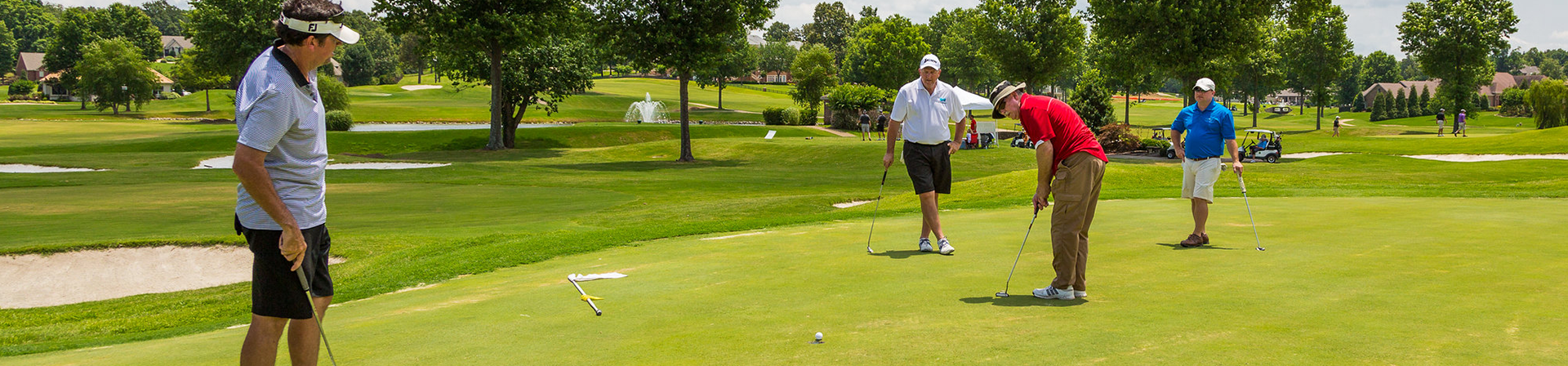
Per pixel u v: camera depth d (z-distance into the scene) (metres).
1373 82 167.12
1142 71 40.62
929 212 7.07
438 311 5.51
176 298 8.99
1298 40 66.12
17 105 93.75
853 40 130.00
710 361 3.63
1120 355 3.42
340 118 56.91
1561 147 28.91
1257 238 6.79
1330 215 9.10
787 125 65.19
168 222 14.38
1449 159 29.75
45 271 10.30
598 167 31.20
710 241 9.02
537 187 22.36
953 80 104.06
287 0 2.92
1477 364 3.13
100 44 81.56
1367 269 5.55
